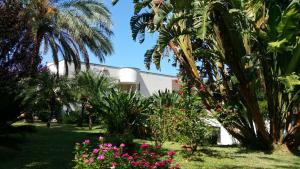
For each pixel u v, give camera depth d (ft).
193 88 47.42
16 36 39.52
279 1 44.68
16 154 33.86
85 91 96.43
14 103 32.68
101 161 20.88
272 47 38.52
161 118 36.81
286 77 38.99
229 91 47.21
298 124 43.37
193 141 36.40
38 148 38.06
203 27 34.88
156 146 29.94
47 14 73.87
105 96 57.11
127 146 37.58
